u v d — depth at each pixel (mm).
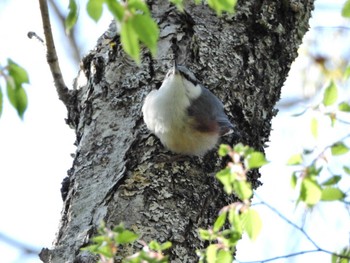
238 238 7668
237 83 10727
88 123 10461
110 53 10812
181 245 9203
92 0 6988
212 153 10422
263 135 10844
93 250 7320
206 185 9852
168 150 10117
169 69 10648
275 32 11148
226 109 10531
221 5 7500
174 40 10852
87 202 9531
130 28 6867
